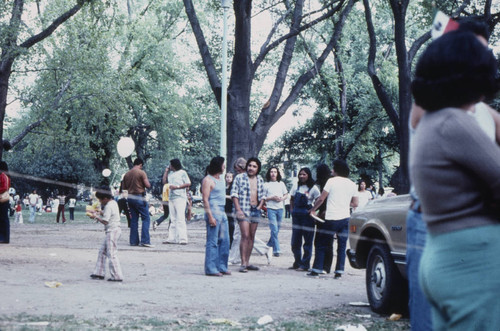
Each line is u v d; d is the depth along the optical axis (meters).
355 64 46.03
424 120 2.90
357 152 46.41
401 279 7.54
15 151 62.25
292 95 23.42
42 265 11.39
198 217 29.92
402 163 21.23
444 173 2.75
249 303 8.34
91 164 68.38
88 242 17.66
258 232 25.38
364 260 8.55
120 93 35.94
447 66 2.83
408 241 3.72
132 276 10.55
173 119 53.84
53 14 32.31
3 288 8.57
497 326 2.70
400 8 21.34
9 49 26.97
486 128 3.20
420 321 3.62
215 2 26.84
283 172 59.47
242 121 21.67
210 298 8.60
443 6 23.72
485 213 2.75
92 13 29.39
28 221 36.84
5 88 28.02
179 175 17.97
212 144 79.69
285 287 9.95
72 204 38.22
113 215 9.92
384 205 8.05
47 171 67.25
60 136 35.88
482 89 2.84
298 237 12.70
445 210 2.77
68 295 8.27
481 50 2.85
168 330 6.36
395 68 40.75
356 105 44.94
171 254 14.68
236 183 12.12
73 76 33.50
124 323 6.59
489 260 2.70
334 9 22.91
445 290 2.74
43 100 33.94
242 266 11.99
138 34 46.62
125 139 25.45
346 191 11.45
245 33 21.53
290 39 23.36
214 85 22.02
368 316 7.63
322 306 8.31
